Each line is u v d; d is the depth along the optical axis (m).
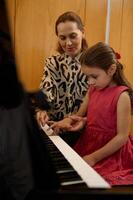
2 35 0.45
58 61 1.66
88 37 2.07
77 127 1.29
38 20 2.02
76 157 0.88
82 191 0.64
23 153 0.60
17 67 0.48
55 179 0.65
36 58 2.04
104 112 1.18
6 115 0.59
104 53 1.19
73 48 1.57
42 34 2.03
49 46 2.05
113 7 2.08
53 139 1.13
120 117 1.13
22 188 0.60
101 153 1.11
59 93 1.65
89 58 1.19
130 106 1.15
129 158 1.16
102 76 1.20
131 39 2.13
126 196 0.65
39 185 0.62
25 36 2.02
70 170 0.75
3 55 0.47
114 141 1.12
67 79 1.64
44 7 2.01
